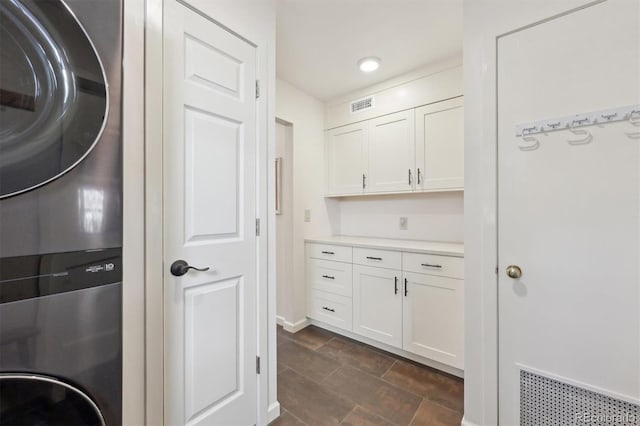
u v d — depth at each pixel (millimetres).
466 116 1342
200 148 1149
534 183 1179
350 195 2719
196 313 1138
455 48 1988
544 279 1163
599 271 1057
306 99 2676
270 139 1458
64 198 616
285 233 2654
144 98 974
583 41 1075
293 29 1772
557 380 1138
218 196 1217
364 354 2172
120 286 712
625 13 1003
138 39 957
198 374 1142
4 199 540
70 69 619
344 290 2410
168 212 1046
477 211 1313
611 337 1038
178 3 1074
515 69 1214
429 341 1944
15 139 548
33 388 575
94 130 659
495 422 1273
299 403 1604
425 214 2543
